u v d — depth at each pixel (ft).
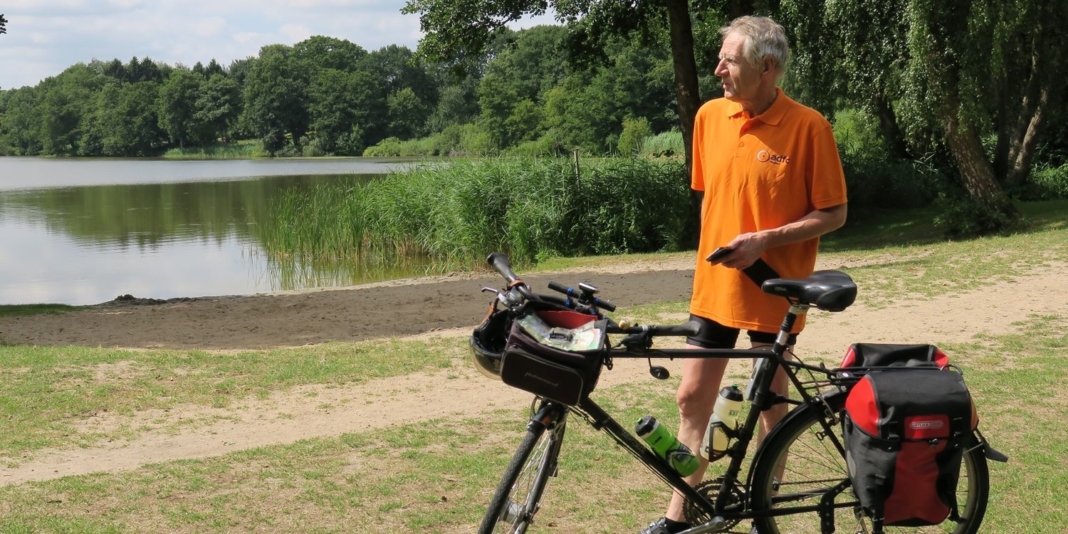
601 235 62.08
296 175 184.44
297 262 64.54
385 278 57.31
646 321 30.25
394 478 14.70
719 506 10.52
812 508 10.47
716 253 10.50
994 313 29.40
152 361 25.71
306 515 13.15
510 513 9.43
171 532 12.54
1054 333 25.96
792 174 10.87
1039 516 12.58
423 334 31.01
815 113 10.89
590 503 13.39
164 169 239.71
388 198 67.10
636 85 211.61
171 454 17.30
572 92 215.72
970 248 47.01
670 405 19.11
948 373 9.52
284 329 33.96
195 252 69.41
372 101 377.91
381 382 23.22
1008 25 52.44
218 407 21.09
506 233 62.59
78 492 14.17
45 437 18.56
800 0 56.80
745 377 21.25
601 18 67.10
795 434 10.33
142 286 54.24
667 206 62.80
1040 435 16.19
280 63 395.75
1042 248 43.47
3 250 70.08
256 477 14.90
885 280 37.37
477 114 352.28
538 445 9.80
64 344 30.83
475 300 40.19
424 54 65.98
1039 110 73.00
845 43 56.59
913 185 77.87
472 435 17.40
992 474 14.17
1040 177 78.74
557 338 9.23
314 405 21.08
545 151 69.62
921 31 51.31
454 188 63.62
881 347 10.19
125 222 91.25
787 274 10.96
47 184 161.17
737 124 11.23
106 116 436.35
